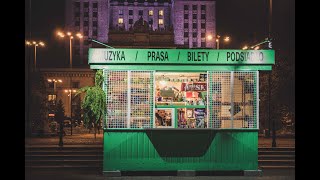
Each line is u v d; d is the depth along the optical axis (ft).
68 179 53.52
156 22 524.52
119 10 530.68
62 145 74.74
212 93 54.80
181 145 54.39
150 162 54.13
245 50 54.29
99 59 53.72
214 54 53.98
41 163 64.75
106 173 53.98
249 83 54.85
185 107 55.11
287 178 53.93
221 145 54.60
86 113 56.34
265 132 112.78
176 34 505.66
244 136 54.70
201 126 55.01
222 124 54.75
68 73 248.52
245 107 54.80
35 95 137.18
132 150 54.13
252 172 54.54
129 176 54.65
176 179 52.60
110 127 54.24
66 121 167.22
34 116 126.82
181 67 54.03
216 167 54.39
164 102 55.01
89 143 81.41
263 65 54.29
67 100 246.47
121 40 291.17
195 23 508.12
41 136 115.65
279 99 119.44
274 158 68.18
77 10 486.38
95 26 486.79
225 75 54.85
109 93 54.44
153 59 53.78
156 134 54.29
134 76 54.54
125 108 54.39
